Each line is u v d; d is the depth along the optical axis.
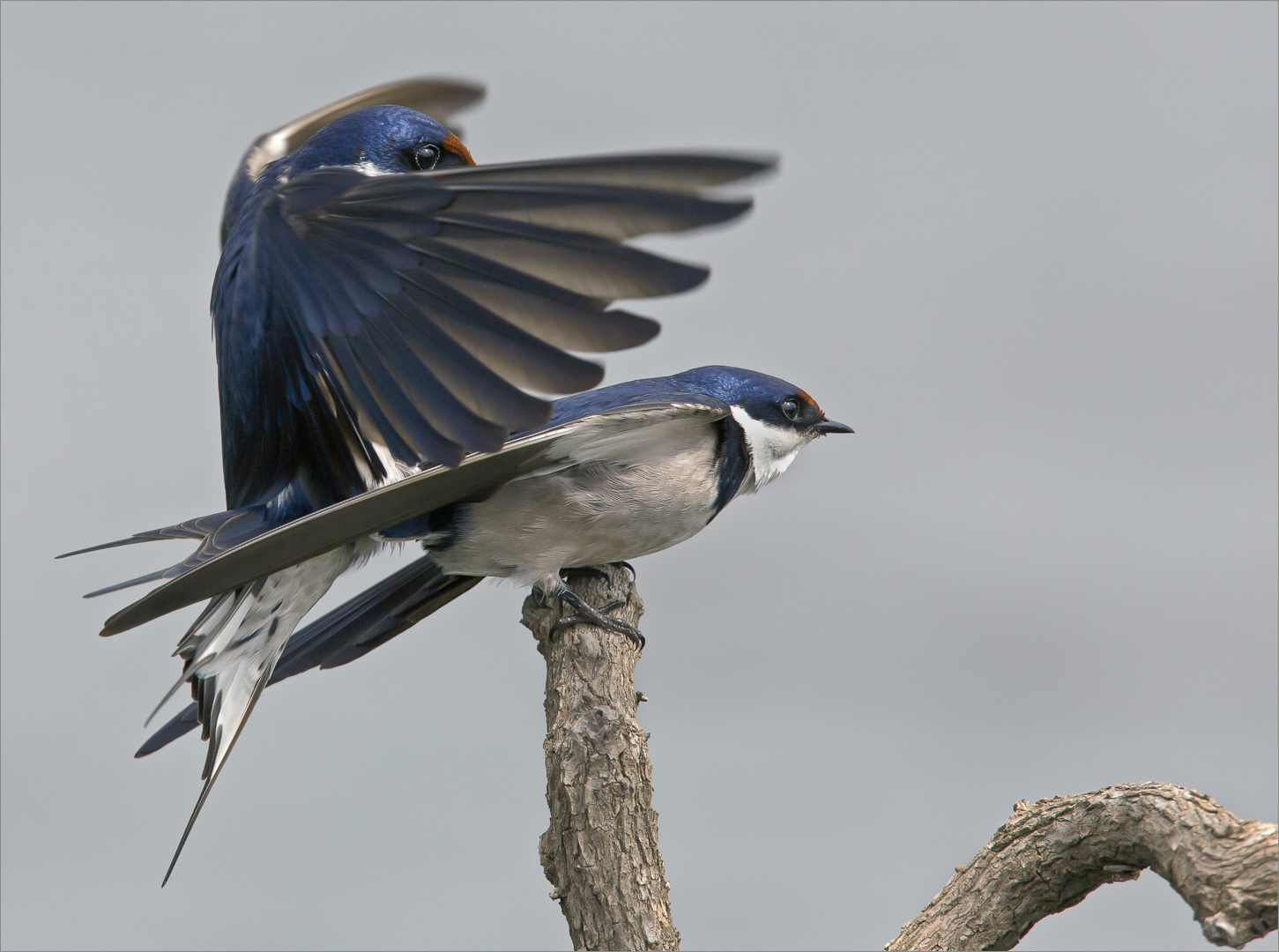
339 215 6.28
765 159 4.59
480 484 8.69
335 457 7.71
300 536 6.88
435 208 5.86
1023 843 6.53
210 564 6.58
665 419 8.89
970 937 6.62
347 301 6.24
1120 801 6.12
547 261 5.33
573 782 7.33
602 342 5.36
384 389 6.11
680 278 5.07
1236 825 5.69
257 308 7.32
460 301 5.74
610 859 7.17
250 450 7.92
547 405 5.59
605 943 7.03
